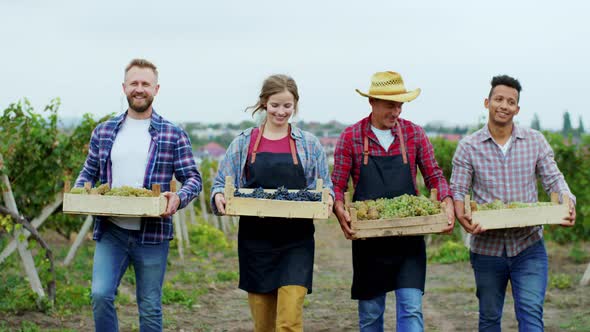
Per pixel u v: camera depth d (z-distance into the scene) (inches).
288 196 234.1
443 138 931.3
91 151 245.3
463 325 366.9
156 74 241.4
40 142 433.1
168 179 244.1
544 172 254.8
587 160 629.9
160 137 241.6
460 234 788.6
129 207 225.8
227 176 234.1
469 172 256.5
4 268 401.1
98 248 236.8
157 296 239.1
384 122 251.3
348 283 510.0
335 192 254.2
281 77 243.6
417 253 251.6
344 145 256.5
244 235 244.5
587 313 381.7
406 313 246.2
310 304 423.8
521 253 249.8
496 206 245.3
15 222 360.8
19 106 423.8
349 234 246.2
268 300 247.3
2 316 334.6
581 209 593.6
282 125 248.1
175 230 670.5
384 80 248.7
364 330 259.0
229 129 1914.4
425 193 845.2
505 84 248.5
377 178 252.7
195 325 357.1
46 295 364.5
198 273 527.8
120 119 242.7
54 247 628.1
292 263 239.0
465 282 514.0
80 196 228.1
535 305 246.7
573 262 581.3
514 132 253.9
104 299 231.1
